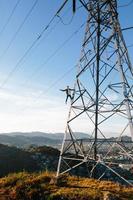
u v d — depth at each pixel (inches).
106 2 1107.3
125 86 959.0
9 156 3014.3
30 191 911.7
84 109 1098.7
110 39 1081.4
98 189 915.4
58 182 1010.1
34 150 3440.0
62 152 1090.1
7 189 982.4
